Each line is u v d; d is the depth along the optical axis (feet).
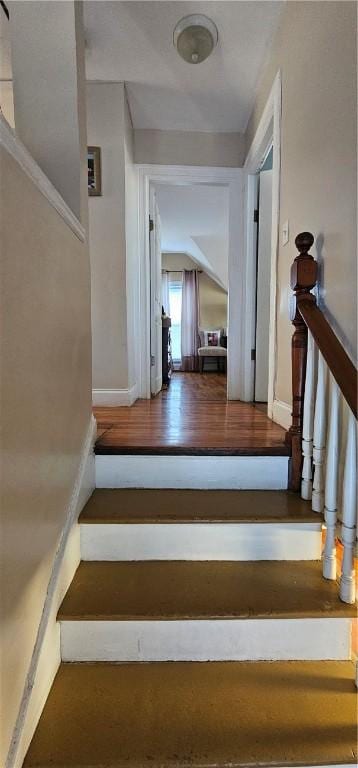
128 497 5.16
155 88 8.84
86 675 3.66
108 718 3.19
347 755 2.96
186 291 26.55
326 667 3.80
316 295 5.15
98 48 7.48
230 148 10.51
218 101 9.23
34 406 3.26
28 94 4.64
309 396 4.87
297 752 2.97
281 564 4.57
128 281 9.76
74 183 4.78
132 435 6.23
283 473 5.44
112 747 2.96
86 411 5.17
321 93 5.00
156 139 10.40
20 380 2.95
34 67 4.60
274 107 7.11
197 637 3.86
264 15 6.67
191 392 13.29
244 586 4.17
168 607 3.83
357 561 4.01
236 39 7.22
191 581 4.25
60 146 4.73
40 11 4.53
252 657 3.89
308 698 3.41
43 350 3.49
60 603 3.82
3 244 2.64
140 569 4.46
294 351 5.15
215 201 15.33
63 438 4.11
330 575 4.27
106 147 9.12
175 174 10.53
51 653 3.55
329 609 3.83
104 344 9.73
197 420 7.72
